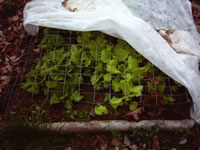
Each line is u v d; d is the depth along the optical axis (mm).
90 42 2145
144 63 2074
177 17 1990
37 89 1979
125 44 2078
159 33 1896
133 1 1938
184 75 1735
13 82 2135
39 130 1696
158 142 1739
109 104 1929
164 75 1985
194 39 1957
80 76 1971
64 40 2246
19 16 2619
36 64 2180
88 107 1915
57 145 1762
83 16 1950
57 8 2096
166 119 1850
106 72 2031
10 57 2305
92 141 1804
